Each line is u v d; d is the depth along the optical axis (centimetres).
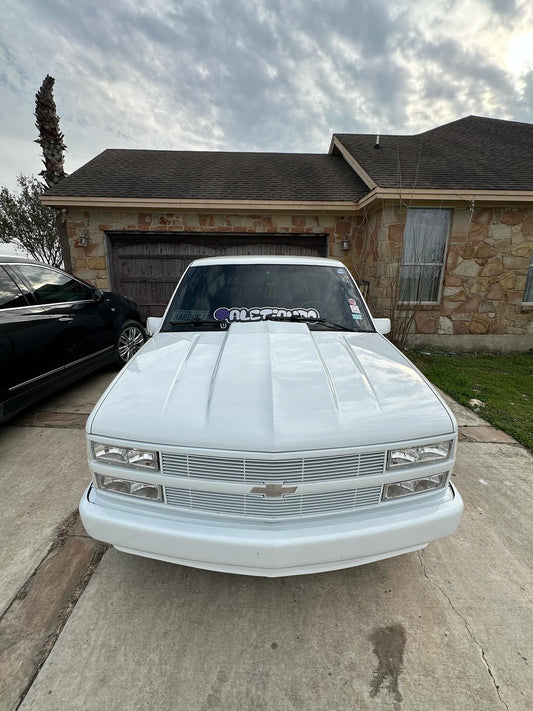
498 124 1077
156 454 158
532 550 221
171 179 809
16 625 171
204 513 159
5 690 146
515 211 682
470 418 417
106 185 759
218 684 149
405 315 707
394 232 678
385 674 154
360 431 158
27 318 351
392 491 166
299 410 162
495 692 148
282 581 198
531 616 180
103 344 471
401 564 210
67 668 154
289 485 153
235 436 152
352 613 180
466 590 194
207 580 197
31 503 256
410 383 195
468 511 256
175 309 290
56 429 364
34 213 1533
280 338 234
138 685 148
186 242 786
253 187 782
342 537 154
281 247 802
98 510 165
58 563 206
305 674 153
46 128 973
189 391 179
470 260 702
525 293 744
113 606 181
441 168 731
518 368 636
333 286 303
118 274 793
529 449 345
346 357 218
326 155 1045
